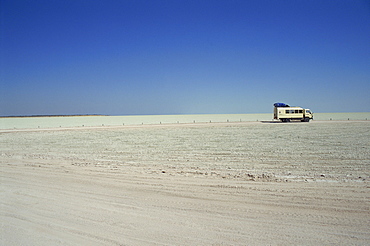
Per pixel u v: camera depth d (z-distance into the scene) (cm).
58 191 833
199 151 1808
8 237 508
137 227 548
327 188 815
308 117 5397
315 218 574
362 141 2134
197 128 4162
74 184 927
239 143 2195
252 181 936
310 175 1025
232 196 752
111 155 1703
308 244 458
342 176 994
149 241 484
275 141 2277
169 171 1154
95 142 2503
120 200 733
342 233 498
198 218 590
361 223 542
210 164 1325
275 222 558
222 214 612
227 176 1028
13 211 652
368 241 465
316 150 1711
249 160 1420
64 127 5053
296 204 668
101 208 668
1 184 936
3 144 2480
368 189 794
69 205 694
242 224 552
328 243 460
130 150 1931
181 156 1609
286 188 826
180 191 816
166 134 3222
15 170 1212
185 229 534
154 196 768
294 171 1113
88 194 796
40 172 1157
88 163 1401
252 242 470
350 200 688
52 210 656
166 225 555
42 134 3550
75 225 562
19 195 790
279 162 1339
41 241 490
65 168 1253
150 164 1348
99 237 504
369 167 1165
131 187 876
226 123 5481
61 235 515
